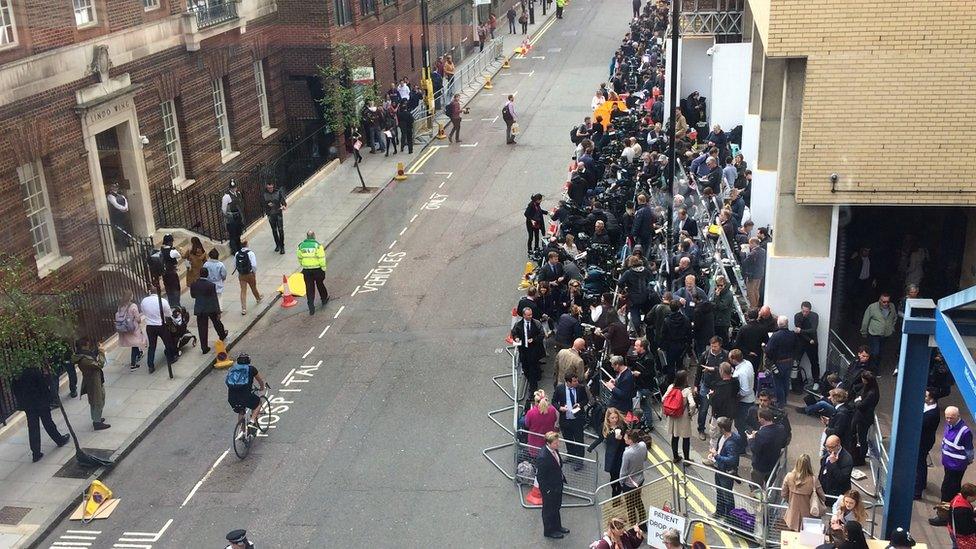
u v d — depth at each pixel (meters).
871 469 15.89
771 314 18.05
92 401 18.19
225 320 23.23
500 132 40.09
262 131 33.56
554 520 14.84
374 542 14.95
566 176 33.66
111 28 23.88
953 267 21.28
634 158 29.06
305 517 15.66
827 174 18.27
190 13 27.20
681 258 21.19
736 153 28.58
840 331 21.02
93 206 22.70
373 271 26.09
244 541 12.70
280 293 24.72
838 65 17.69
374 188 33.06
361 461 17.20
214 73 29.22
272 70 33.88
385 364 20.84
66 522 15.80
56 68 21.55
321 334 22.47
